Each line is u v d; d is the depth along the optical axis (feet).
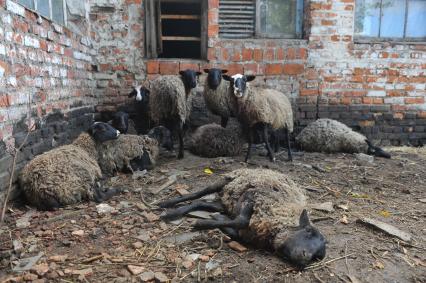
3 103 11.55
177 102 17.80
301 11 23.36
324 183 15.01
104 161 15.51
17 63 12.64
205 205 11.73
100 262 8.70
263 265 8.61
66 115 17.66
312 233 8.43
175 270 8.41
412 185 15.10
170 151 20.25
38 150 14.32
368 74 23.29
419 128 24.07
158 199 13.04
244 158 18.71
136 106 21.02
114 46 22.24
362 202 12.91
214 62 22.65
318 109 23.50
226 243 9.80
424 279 8.14
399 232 10.21
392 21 23.85
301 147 21.77
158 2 22.85
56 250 9.27
